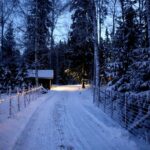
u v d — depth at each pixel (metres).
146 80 11.06
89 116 14.07
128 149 8.18
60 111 15.98
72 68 42.66
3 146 8.15
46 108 17.38
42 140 9.15
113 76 15.87
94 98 20.98
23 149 8.08
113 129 10.74
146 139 9.02
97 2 21.34
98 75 21.72
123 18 16.52
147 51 11.34
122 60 15.62
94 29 21.70
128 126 10.77
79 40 26.45
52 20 35.00
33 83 41.16
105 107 16.08
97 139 9.34
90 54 40.00
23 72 34.56
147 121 9.95
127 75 14.34
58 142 8.95
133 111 11.30
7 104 17.77
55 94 31.95
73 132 10.38
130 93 11.52
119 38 16.19
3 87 30.98
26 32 33.75
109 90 14.88
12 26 34.38
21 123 11.77
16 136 9.43
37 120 12.76
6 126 10.77
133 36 15.69
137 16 16.22
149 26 11.15
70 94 32.09
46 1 34.53
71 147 8.41
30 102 20.53
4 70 32.84
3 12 31.59
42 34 35.16
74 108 17.55
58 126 11.44
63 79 71.50
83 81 43.84
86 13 23.39
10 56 35.50
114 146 8.52
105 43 32.22
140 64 11.10
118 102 13.34
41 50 38.72
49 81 42.88
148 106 10.23
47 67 52.59
